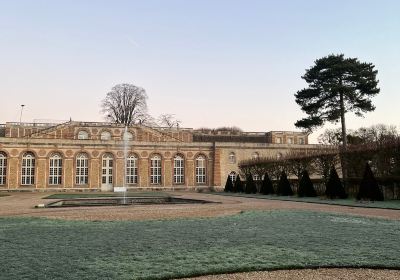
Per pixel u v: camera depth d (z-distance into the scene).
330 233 13.34
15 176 57.84
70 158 60.41
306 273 8.39
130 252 10.27
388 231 13.73
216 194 50.25
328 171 39.34
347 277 8.07
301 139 85.12
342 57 49.81
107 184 61.81
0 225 15.94
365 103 48.41
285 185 42.44
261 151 68.25
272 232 13.66
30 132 67.75
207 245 11.25
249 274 8.32
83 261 9.25
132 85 87.81
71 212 22.28
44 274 8.09
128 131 66.88
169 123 102.12
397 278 8.00
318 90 50.12
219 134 83.00
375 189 29.69
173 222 16.80
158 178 64.56
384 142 32.78
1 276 7.94
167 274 8.09
